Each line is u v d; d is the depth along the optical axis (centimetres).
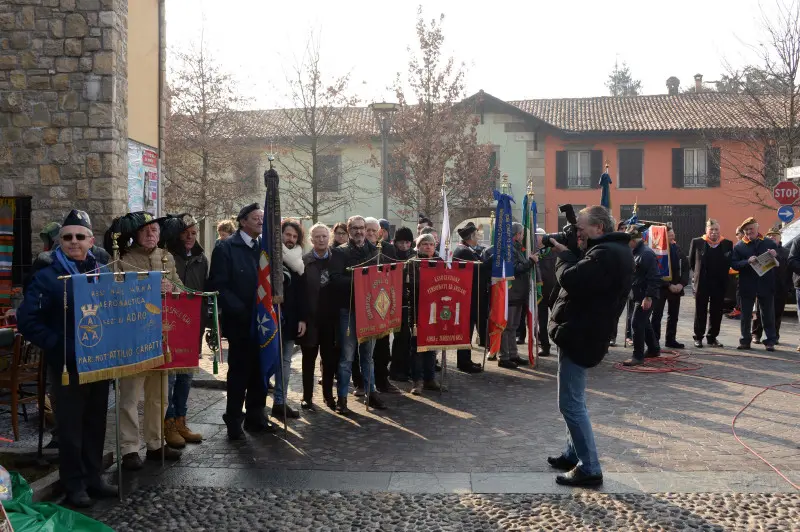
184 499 531
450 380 967
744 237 1191
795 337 1339
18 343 654
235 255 691
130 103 1053
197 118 2392
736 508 491
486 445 662
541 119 3222
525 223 1038
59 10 962
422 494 532
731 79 2773
